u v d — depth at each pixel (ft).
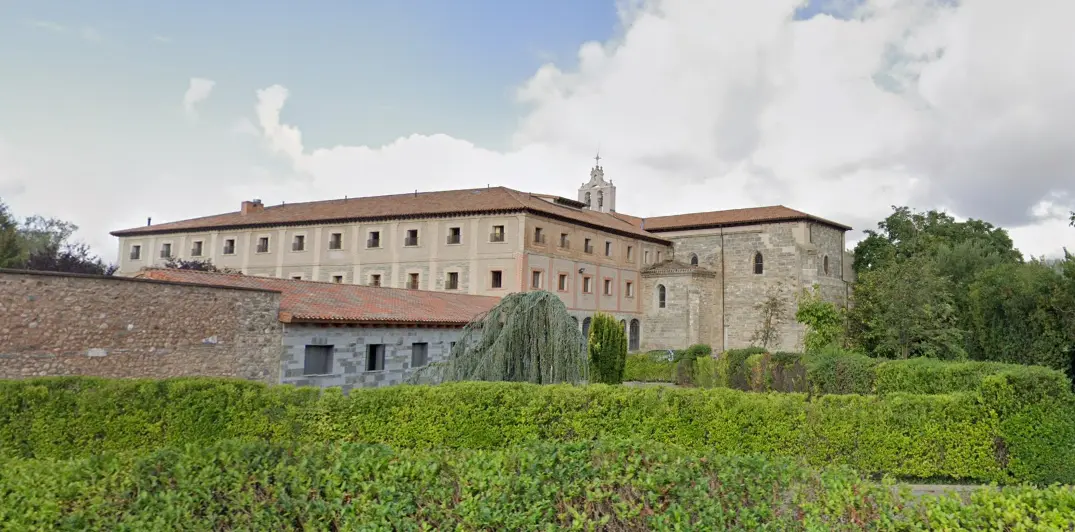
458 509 18.04
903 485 18.67
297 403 39.14
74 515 16.85
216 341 60.80
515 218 142.00
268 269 170.40
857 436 38.47
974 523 16.33
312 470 19.07
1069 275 78.95
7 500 17.34
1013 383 37.93
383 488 18.26
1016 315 85.05
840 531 17.31
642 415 38.83
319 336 69.87
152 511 17.49
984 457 37.47
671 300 174.40
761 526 17.63
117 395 37.45
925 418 38.40
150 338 56.24
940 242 164.55
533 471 19.17
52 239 198.49
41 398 36.27
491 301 112.37
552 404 38.88
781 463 19.76
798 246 169.68
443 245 150.00
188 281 65.31
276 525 18.03
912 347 91.56
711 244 184.96
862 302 97.91
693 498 18.33
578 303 156.87
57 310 51.01
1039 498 16.78
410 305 88.74
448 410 38.93
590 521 18.01
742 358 86.79
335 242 163.22
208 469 18.72
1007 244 174.81
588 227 162.40
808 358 72.59
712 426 38.63
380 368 77.00
